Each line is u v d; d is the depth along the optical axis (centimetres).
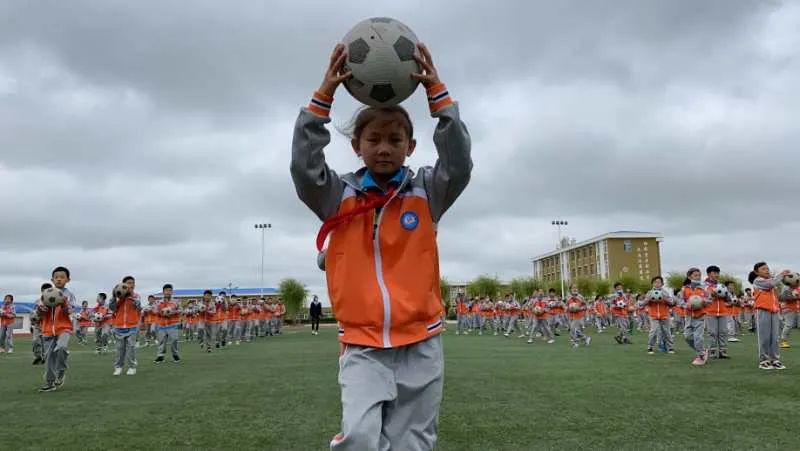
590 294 7388
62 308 975
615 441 530
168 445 538
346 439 258
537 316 2172
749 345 1812
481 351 1658
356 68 280
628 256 8769
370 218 297
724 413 654
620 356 1441
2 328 2141
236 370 1223
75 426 631
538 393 808
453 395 794
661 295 1570
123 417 680
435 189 302
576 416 643
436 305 297
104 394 883
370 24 286
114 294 1212
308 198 295
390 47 279
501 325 3145
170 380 1059
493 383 914
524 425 599
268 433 581
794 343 1870
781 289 1778
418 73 287
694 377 970
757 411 664
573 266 9994
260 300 3406
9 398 855
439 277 307
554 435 555
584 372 1062
